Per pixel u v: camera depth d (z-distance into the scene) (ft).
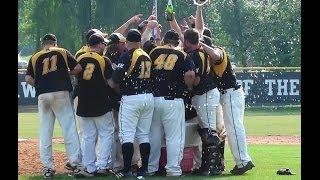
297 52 412.36
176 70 96.73
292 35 426.51
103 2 394.11
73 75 98.99
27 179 95.71
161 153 100.58
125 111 95.20
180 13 415.64
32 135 193.26
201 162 101.30
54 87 97.09
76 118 105.70
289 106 323.37
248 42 456.86
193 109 101.60
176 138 96.89
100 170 97.96
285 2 433.07
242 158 100.27
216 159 99.30
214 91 98.78
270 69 325.01
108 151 98.68
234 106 100.58
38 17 393.91
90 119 98.78
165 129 97.45
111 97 99.50
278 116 284.41
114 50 104.99
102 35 99.40
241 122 100.99
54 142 170.50
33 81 98.99
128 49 96.48
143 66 95.14
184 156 101.19
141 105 94.89
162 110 96.37
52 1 393.91
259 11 451.94
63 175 100.53
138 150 101.19
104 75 97.76
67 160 115.34
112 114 99.40
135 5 394.52
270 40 437.58
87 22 399.24
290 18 429.79
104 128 98.68
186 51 99.86
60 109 97.76
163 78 96.58
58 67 97.50
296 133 207.21
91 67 97.50
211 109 98.63
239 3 458.91
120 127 95.76
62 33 392.88
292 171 104.47
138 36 95.86
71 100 99.30
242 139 100.27
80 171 97.91
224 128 104.94
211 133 98.84
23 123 246.06
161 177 96.07
